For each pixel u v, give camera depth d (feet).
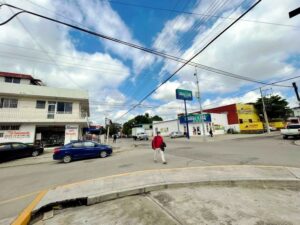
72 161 43.09
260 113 156.04
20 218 13.29
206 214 12.35
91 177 24.62
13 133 61.11
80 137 81.87
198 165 27.32
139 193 17.30
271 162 27.22
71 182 23.13
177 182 18.63
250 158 31.24
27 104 65.00
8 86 61.72
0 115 60.75
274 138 75.66
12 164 43.96
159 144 31.07
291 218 11.41
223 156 34.81
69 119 68.39
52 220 13.39
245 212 12.37
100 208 14.79
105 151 46.24
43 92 66.54
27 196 19.15
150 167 27.89
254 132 136.67
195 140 90.99
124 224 11.86
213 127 136.15
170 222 11.62
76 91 72.02
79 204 15.88
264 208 12.88
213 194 15.93
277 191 16.37
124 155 46.91
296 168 22.09
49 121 65.16
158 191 17.56
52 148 65.36
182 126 147.02
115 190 17.25
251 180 18.44
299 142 52.75
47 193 18.12
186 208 13.47
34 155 53.88
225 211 12.64
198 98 87.40
